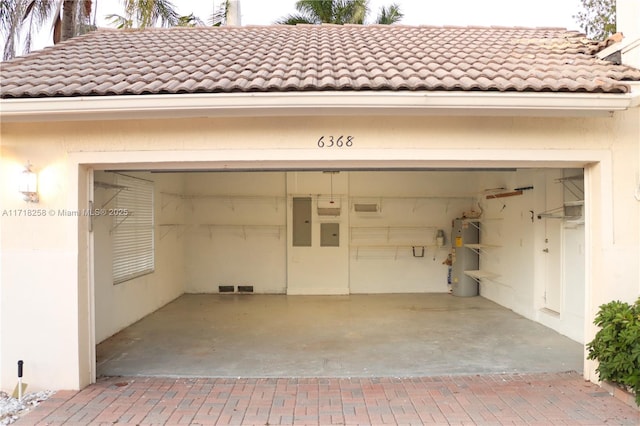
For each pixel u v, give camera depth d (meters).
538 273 8.02
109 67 5.46
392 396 4.65
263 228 10.95
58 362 4.80
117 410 4.33
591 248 5.02
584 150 4.84
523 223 8.47
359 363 5.80
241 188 10.95
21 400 4.53
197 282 10.94
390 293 10.93
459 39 7.12
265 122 4.79
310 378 5.22
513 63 5.37
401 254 11.00
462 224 10.45
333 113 4.55
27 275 4.82
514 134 4.82
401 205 11.02
